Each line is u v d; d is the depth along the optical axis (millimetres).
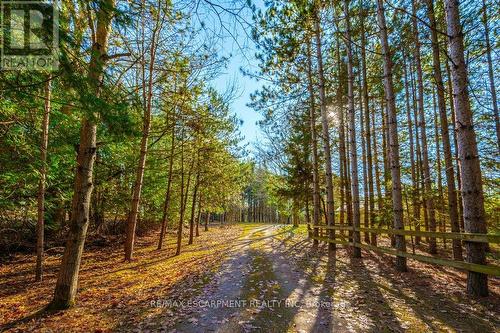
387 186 12156
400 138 18234
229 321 4555
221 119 14062
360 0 10773
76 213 5727
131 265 10469
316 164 13977
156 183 17688
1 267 10539
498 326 4070
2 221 11281
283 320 4531
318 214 13781
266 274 7777
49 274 9367
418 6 10172
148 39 9961
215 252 12961
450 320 4328
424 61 12945
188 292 6316
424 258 6445
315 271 7965
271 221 71000
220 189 22875
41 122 8414
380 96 14414
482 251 5246
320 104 12938
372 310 4840
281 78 12578
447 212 12289
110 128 4133
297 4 8758
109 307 5492
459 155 5586
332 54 13516
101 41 5730
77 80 3523
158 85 10992
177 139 14164
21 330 4500
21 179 9234
